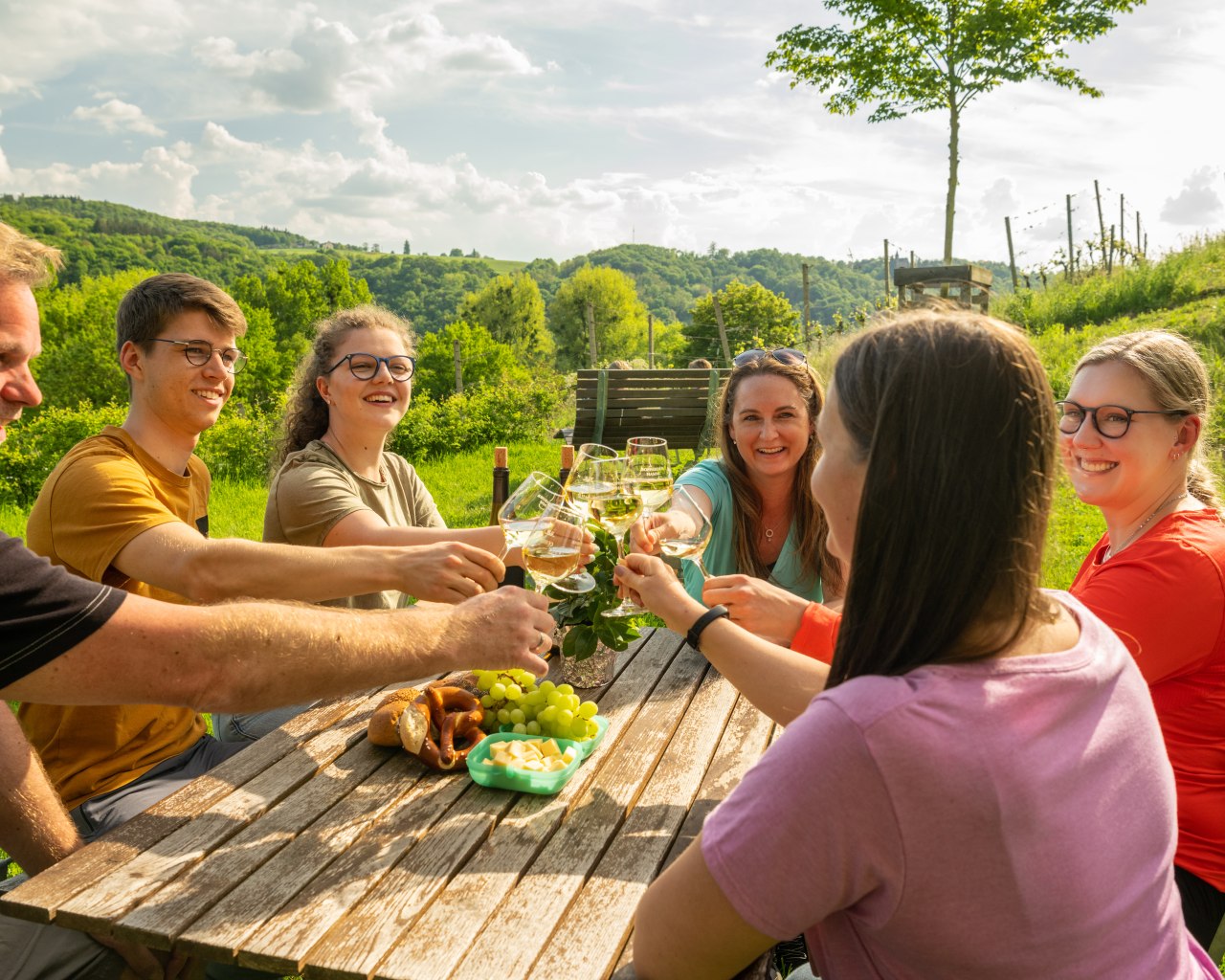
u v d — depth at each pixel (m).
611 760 1.91
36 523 2.37
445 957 1.29
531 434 13.55
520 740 1.86
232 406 17.72
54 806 1.87
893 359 0.98
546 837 1.61
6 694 1.46
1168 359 2.09
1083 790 0.94
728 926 0.95
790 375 2.83
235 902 1.41
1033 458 0.95
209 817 1.65
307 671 1.57
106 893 1.42
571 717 1.94
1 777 1.81
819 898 0.92
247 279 78.75
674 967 1.02
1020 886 0.90
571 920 1.38
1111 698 1.02
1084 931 0.93
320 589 2.21
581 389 7.47
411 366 3.11
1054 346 11.83
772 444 2.82
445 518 7.95
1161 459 2.12
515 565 2.64
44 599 1.43
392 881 1.47
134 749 2.34
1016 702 0.92
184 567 2.21
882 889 0.93
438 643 1.69
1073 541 5.57
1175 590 1.86
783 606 1.82
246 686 1.54
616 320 92.62
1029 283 19.19
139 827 1.62
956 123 16.11
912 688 0.91
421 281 189.62
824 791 0.88
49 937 1.67
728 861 0.93
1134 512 2.19
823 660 1.80
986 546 0.94
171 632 1.49
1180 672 1.90
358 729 2.04
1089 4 15.02
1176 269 14.20
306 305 77.75
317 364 3.12
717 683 2.35
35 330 1.80
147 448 2.63
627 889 1.47
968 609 0.95
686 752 1.95
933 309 1.06
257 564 2.21
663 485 2.48
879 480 0.97
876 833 0.89
